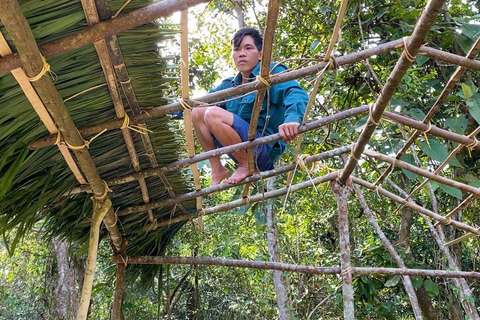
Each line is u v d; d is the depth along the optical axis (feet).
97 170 7.30
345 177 9.08
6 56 4.49
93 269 6.82
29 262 26.73
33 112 5.49
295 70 6.15
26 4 4.33
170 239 11.03
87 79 5.52
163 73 6.16
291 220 23.75
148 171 7.67
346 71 15.16
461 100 12.96
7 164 6.10
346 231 9.25
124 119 6.23
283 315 14.97
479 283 19.86
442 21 13.58
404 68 5.47
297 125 7.40
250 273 23.35
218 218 21.61
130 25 4.69
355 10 14.17
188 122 6.64
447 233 18.19
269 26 4.90
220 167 9.34
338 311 25.93
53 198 7.53
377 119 6.73
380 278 16.52
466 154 15.30
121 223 9.43
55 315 24.56
